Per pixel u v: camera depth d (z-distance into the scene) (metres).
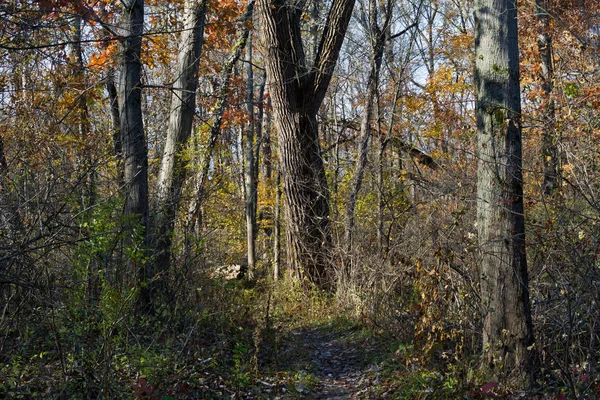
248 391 6.66
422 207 11.65
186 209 9.37
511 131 6.19
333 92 21.64
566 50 12.46
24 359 5.52
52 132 7.86
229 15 13.34
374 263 10.98
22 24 5.26
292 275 13.91
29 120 7.77
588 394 5.08
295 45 13.73
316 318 11.60
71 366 5.40
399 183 13.34
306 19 16.91
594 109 8.09
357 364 8.28
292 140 13.95
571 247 5.77
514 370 5.96
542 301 6.34
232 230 21.17
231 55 16.56
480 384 5.89
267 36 13.70
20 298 5.77
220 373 6.85
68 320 5.67
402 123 16.77
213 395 6.16
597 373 5.08
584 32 12.46
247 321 9.33
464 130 14.18
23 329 5.74
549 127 7.68
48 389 5.13
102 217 5.64
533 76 14.59
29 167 6.44
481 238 6.37
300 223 13.89
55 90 8.73
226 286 10.30
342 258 12.23
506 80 6.21
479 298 6.70
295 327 11.17
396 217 10.99
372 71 14.05
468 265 7.16
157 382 5.84
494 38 6.25
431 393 6.01
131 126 8.06
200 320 7.57
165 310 7.73
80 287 5.81
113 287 5.86
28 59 7.68
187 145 10.70
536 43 14.62
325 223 13.95
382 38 14.01
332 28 13.48
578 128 7.47
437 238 8.68
